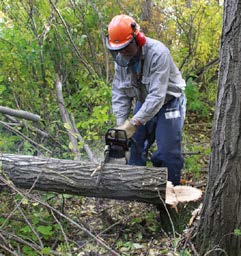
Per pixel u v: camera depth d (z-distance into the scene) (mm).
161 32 5594
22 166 3061
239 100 2371
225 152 2479
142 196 2982
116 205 3578
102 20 5238
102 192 3020
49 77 4934
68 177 3020
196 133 5516
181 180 3783
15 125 4195
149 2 5512
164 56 3033
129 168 2996
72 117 4457
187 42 5734
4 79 4574
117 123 3426
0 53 4457
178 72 3355
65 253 2809
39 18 4988
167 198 3008
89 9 5199
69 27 5117
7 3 4883
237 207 2557
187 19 5637
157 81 3043
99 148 4277
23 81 4703
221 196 2564
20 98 4770
